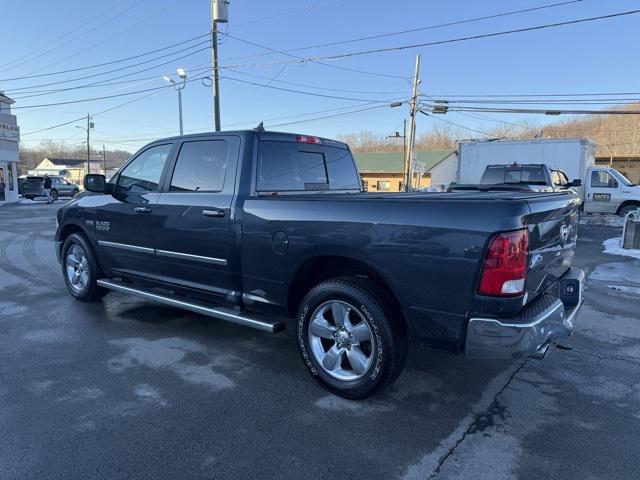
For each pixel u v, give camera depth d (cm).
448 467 261
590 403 336
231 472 255
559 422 309
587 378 377
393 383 353
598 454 273
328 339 347
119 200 489
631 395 348
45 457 266
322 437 289
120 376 372
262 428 299
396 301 321
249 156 392
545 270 323
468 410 324
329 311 348
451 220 279
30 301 584
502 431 298
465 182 1966
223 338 459
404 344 320
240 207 379
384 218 303
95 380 365
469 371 388
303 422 306
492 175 1330
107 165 10356
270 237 360
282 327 371
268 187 403
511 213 266
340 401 335
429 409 325
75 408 321
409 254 293
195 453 271
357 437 289
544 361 409
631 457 271
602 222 1608
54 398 335
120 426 299
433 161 4803
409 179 2972
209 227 399
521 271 270
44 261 864
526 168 1283
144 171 474
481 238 269
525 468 260
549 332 285
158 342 447
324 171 474
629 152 6425
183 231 421
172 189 441
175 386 356
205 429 296
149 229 455
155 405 327
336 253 325
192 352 423
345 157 509
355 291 320
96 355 414
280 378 371
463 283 276
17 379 365
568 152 1759
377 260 306
